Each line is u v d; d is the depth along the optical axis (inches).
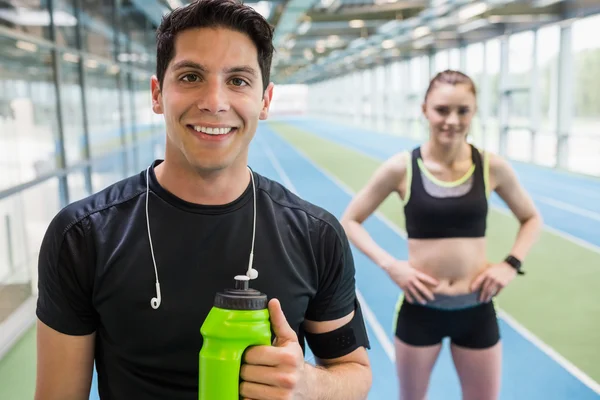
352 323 55.4
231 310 38.5
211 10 44.3
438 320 96.7
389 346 166.2
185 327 47.1
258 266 48.9
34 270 204.1
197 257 48.1
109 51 374.6
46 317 47.8
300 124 1558.8
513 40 608.4
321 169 565.3
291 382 38.0
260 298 39.3
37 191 227.8
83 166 278.2
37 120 236.1
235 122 45.9
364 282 222.4
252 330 38.2
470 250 95.7
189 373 47.4
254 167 587.2
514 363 155.0
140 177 51.8
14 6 204.5
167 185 49.0
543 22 539.8
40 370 48.8
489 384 99.1
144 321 46.9
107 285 47.0
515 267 96.6
